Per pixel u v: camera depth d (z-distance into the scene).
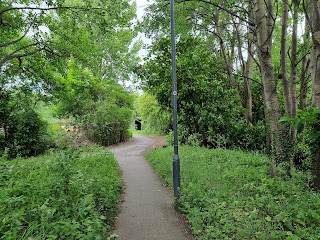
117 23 13.24
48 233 2.67
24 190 3.95
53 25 13.48
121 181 7.07
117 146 19.31
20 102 16.02
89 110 19.95
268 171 6.33
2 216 2.86
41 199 3.68
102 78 27.92
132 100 25.23
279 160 5.85
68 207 3.37
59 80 18.78
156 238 3.64
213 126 12.25
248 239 3.21
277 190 4.61
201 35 14.09
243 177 5.81
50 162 7.01
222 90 11.61
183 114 12.95
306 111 4.65
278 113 6.04
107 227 3.69
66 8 12.22
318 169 4.85
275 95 6.09
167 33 12.05
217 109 11.62
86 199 3.47
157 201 5.31
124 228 3.99
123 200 5.43
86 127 18.89
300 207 3.79
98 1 12.17
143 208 4.89
